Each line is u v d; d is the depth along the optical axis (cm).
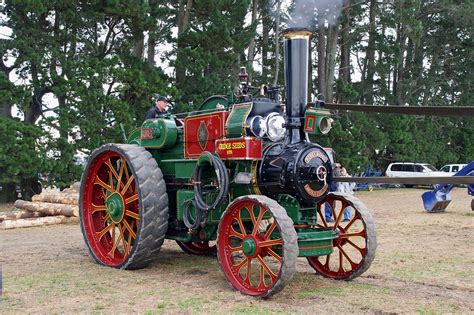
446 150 3344
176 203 600
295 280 536
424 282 532
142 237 555
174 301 445
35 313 414
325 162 492
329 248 485
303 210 498
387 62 2884
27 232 943
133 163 569
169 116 627
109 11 1625
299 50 489
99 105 1611
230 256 496
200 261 645
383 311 420
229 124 510
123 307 429
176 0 2161
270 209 445
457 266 616
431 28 3197
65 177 1617
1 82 1500
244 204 472
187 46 1909
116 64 1669
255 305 432
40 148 1521
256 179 498
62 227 1015
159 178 571
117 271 574
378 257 673
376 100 2970
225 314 406
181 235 590
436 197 1331
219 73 1984
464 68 3381
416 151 3016
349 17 2505
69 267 595
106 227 630
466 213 1327
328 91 2383
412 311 422
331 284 518
